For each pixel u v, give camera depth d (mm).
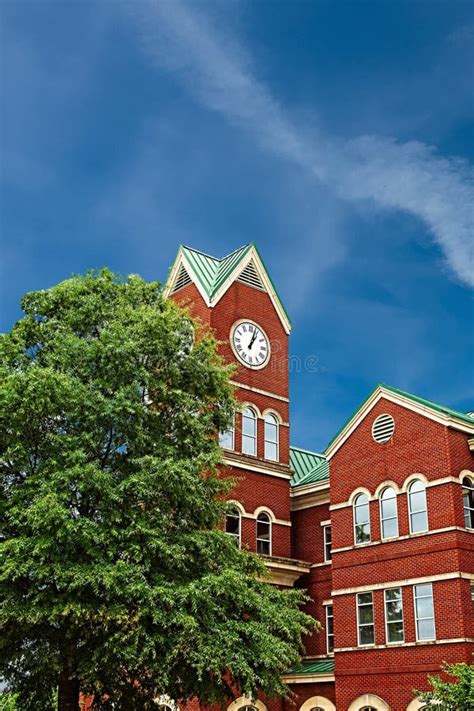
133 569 24375
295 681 39281
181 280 47438
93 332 30188
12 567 23328
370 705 35344
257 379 45469
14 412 25594
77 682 26531
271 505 43594
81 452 25469
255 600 26984
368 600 37281
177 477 26094
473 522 35562
